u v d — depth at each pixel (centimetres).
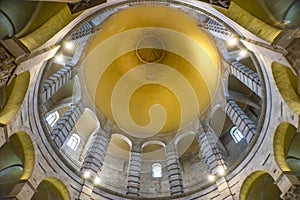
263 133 2036
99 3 1552
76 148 2827
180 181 2617
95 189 2252
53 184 2052
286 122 1823
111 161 3022
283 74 1798
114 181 2800
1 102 1722
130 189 2552
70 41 2248
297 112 1692
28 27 1463
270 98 1970
